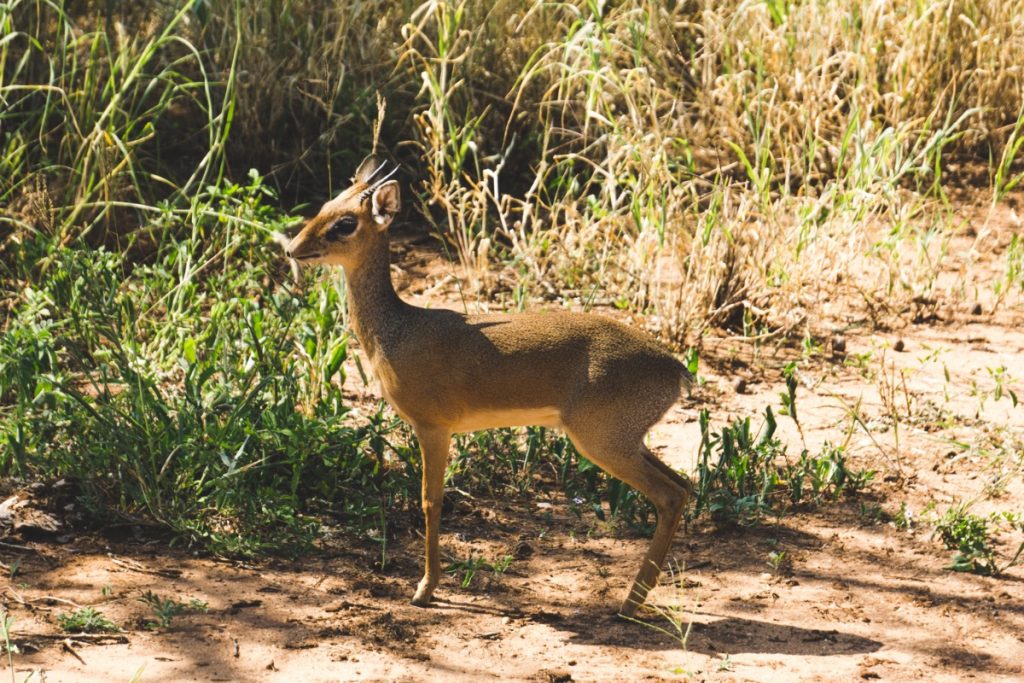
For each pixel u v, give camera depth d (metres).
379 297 8.63
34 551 8.97
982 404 11.93
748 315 13.85
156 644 7.85
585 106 16.47
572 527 9.95
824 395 12.42
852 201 15.26
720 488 10.39
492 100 16.72
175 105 17.05
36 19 15.62
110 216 14.45
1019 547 9.65
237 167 16.58
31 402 9.99
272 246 14.27
